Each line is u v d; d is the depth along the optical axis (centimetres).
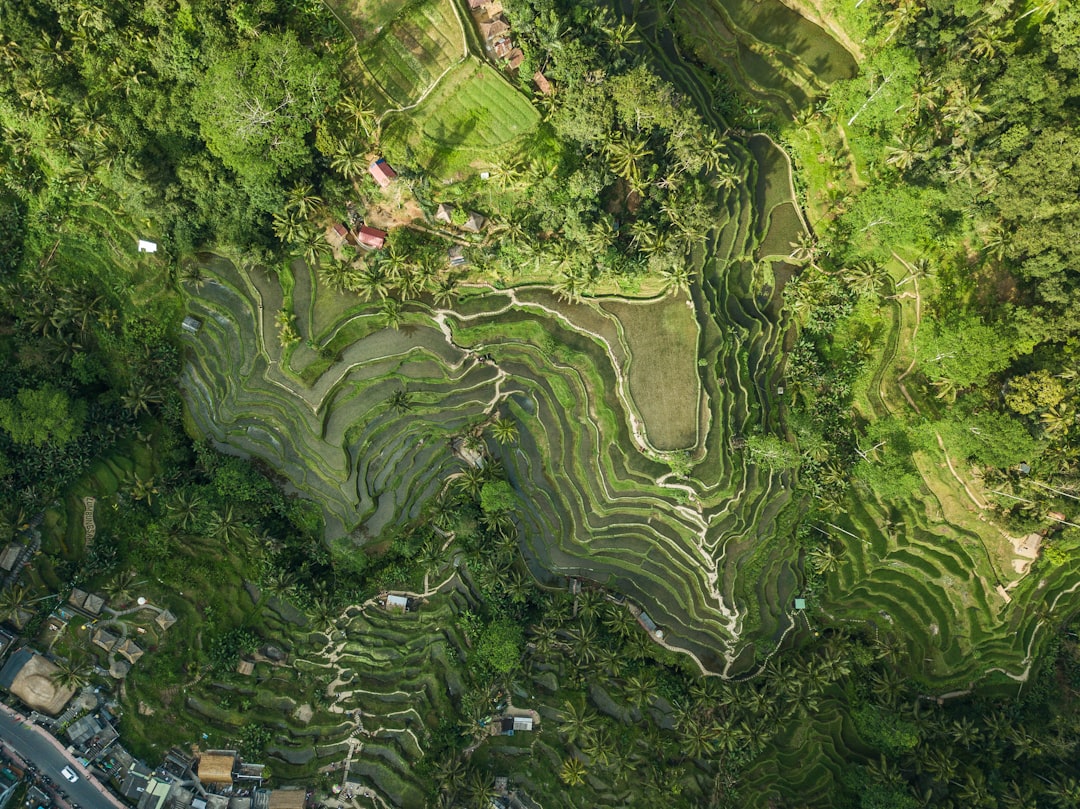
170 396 5266
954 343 4831
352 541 5294
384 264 4862
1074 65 4603
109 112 4503
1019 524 5100
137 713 4872
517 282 5222
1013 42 4922
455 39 4725
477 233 4978
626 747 5156
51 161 4931
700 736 5059
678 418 5197
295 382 5200
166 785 4756
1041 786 5041
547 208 4766
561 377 5288
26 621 4869
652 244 4753
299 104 4344
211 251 5172
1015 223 4919
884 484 5144
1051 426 4753
